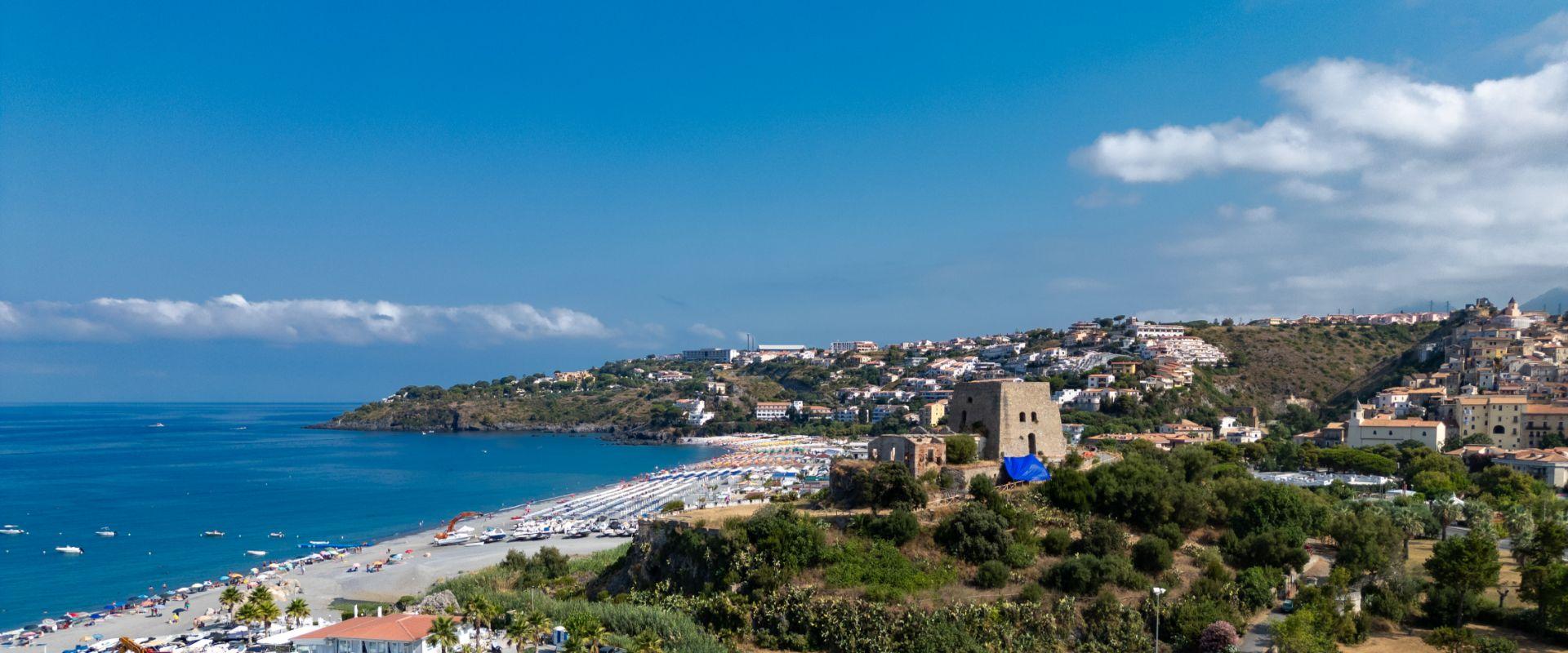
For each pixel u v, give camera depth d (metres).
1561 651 103.38
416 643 103.69
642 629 107.00
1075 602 103.94
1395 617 112.38
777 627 105.75
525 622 103.12
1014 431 136.62
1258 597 108.44
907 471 122.75
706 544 116.69
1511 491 189.38
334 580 184.88
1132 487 123.44
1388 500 173.75
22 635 146.75
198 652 125.62
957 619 100.88
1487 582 112.31
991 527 112.88
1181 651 99.19
